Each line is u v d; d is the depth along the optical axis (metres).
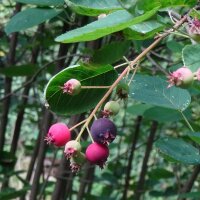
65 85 0.15
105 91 0.16
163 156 0.19
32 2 0.21
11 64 0.41
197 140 0.18
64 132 0.15
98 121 0.15
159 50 0.37
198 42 0.15
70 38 0.12
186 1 0.13
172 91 0.22
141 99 0.21
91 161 0.15
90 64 0.16
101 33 0.12
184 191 0.38
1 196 0.34
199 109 0.35
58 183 0.37
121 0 0.13
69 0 0.14
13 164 0.41
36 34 0.41
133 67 0.16
